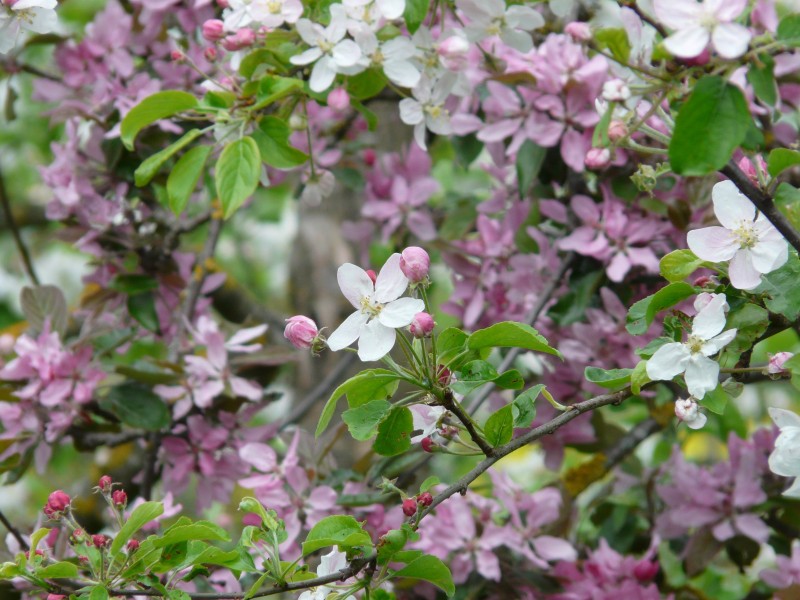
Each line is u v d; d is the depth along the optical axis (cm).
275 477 152
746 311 130
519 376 128
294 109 148
